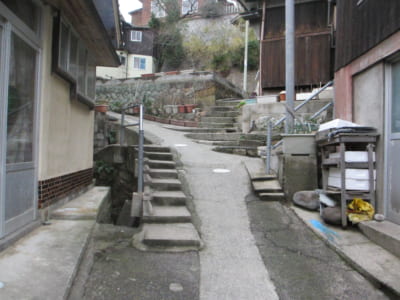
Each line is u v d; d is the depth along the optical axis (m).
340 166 4.21
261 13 12.24
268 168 5.92
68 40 4.50
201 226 4.24
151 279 2.96
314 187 5.15
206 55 23.75
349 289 2.93
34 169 3.74
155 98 14.91
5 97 2.99
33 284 2.40
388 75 4.21
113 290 2.74
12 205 3.21
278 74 11.59
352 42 5.02
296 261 3.43
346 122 4.52
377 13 4.27
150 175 5.45
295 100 9.35
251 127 9.61
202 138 9.70
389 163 4.08
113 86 16.11
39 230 3.61
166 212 4.33
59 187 4.52
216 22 25.19
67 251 3.03
